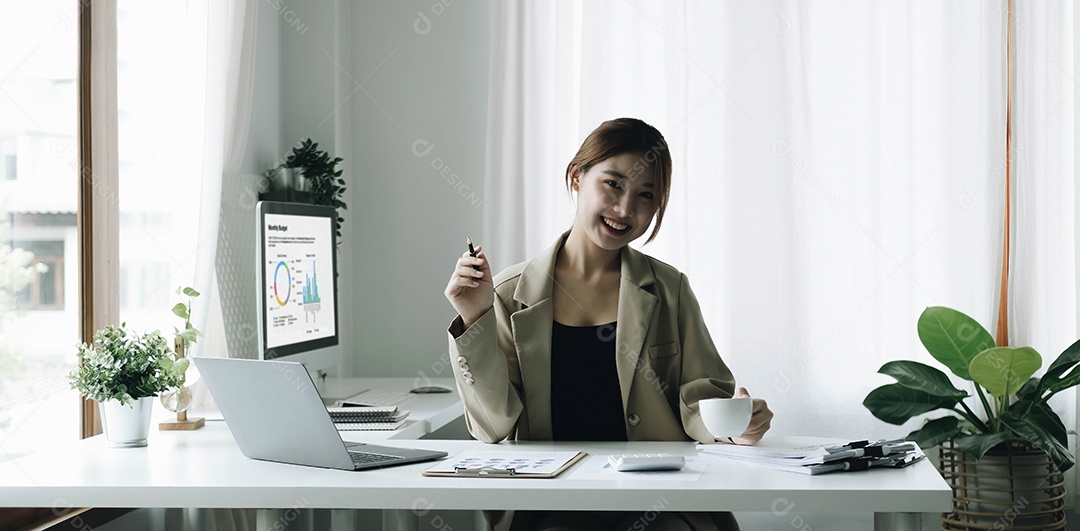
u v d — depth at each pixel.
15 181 2.11
